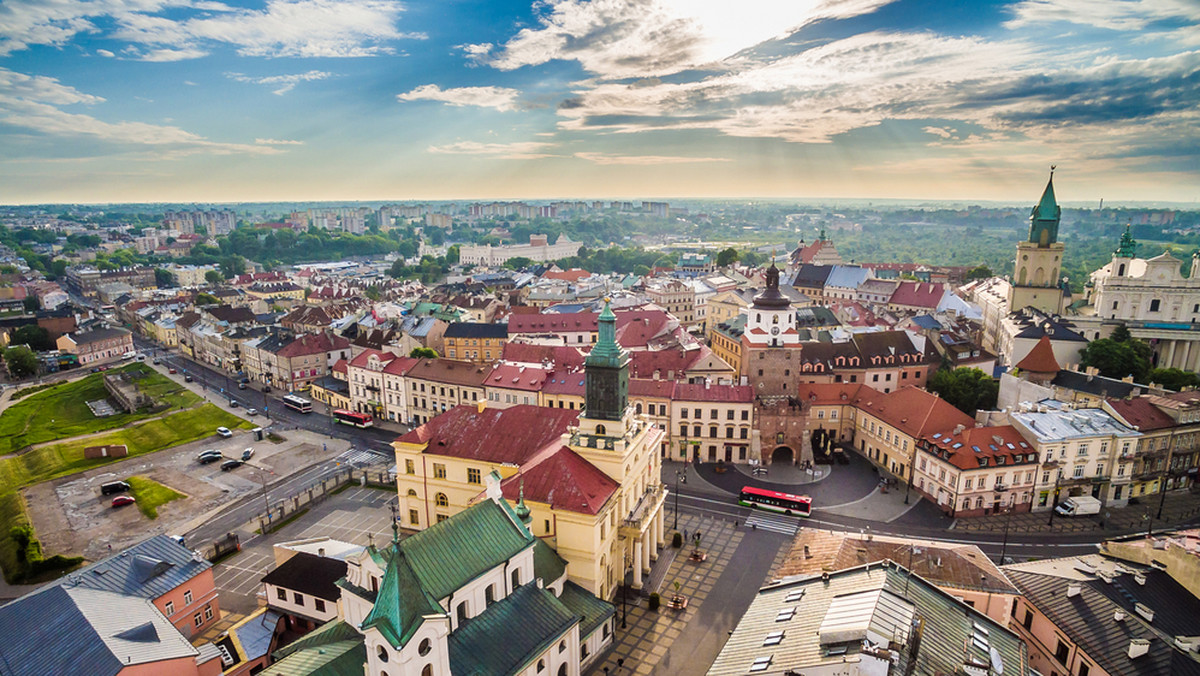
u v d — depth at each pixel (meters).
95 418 171.12
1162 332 161.38
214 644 73.25
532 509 74.12
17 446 148.25
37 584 93.75
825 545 65.44
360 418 154.62
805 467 123.25
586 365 81.44
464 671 54.25
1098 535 97.94
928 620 46.03
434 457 95.69
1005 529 99.44
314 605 76.69
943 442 107.50
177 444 145.12
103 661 55.44
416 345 190.88
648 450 91.88
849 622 43.94
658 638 75.44
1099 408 111.38
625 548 84.00
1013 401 129.88
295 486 122.19
